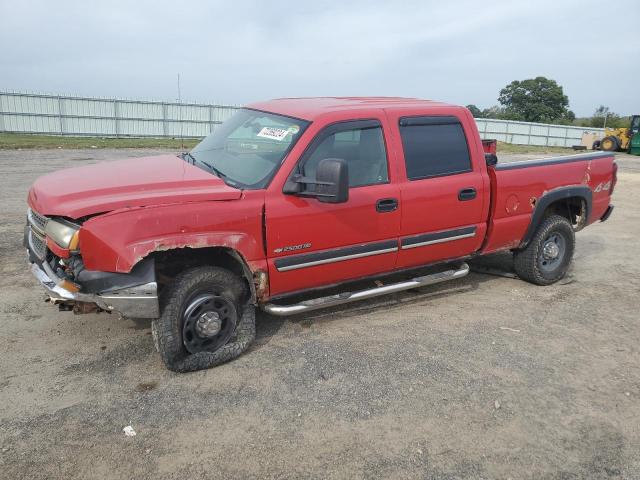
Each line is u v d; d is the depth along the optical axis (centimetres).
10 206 909
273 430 329
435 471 300
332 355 423
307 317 493
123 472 288
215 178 399
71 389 362
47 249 375
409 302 542
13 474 282
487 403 368
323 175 375
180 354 380
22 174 1311
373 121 449
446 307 535
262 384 379
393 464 304
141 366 395
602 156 630
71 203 349
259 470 294
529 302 560
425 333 471
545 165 565
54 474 284
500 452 319
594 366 427
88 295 346
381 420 344
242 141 458
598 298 580
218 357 398
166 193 366
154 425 329
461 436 332
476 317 512
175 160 470
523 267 598
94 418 332
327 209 417
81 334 438
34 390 358
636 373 420
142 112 3328
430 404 364
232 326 403
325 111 432
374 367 408
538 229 585
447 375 402
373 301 538
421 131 479
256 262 394
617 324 511
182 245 357
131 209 346
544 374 411
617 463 314
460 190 493
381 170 452
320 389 375
